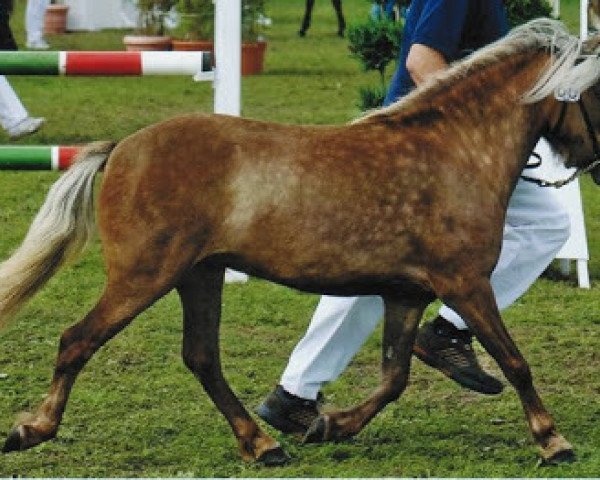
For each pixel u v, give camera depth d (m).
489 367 8.84
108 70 9.66
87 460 7.19
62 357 6.75
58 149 9.59
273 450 7.09
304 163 6.67
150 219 6.61
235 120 6.77
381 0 11.95
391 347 7.16
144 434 7.57
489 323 6.84
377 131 6.85
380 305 7.42
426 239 6.75
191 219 6.61
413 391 8.34
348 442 7.45
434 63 7.33
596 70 6.93
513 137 7.00
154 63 9.73
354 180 6.68
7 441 6.79
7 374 8.63
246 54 20.86
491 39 7.55
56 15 25.11
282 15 29.95
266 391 8.35
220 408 7.14
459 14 7.34
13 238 11.93
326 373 7.47
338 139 6.78
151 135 6.70
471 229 6.79
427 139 6.85
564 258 10.86
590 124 7.06
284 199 6.62
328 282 6.78
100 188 6.74
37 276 6.81
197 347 7.10
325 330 7.41
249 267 6.74
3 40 15.86
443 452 7.30
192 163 6.62
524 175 7.79
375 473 6.96
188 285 7.02
